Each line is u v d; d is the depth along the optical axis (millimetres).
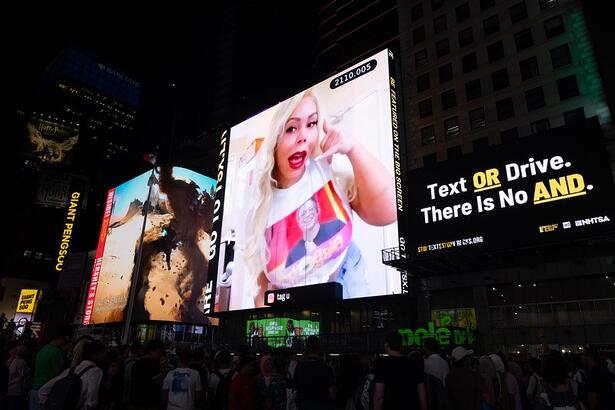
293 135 47156
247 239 47688
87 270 91750
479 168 29641
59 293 28234
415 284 35094
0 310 110625
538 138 27812
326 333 37406
